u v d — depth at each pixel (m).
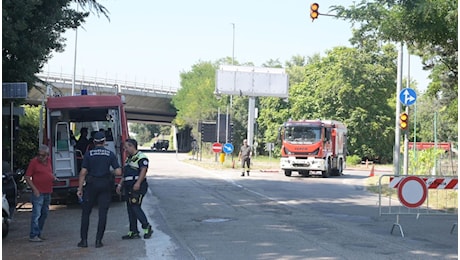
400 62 26.41
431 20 16.03
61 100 16.88
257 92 51.69
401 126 24.38
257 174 33.34
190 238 11.28
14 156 22.06
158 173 31.78
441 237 11.85
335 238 11.49
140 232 11.97
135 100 72.50
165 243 10.70
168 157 58.00
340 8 17.08
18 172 12.17
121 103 17.16
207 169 36.84
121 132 17.02
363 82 57.25
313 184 26.64
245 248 10.29
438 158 29.44
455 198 19.09
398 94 26.44
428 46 21.45
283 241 11.05
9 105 17.81
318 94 58.22
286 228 12.73
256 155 61.38
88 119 18.27
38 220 10.98
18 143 21.89
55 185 15.98
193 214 14.94
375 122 57.25
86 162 10.47
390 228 13.03
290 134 32.28
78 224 13.23
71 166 16.66
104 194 10.45
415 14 15.90
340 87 56.97
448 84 26.30
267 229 12.52
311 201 18.80
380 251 10.18
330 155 33.28
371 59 58.50
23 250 10.05
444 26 15.95
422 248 10.55
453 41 17.14
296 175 34.00
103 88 64.31
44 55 18.12
